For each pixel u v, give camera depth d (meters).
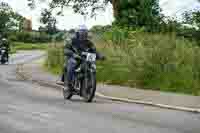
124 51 18.59
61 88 17.16
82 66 13.04
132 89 16.08
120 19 26.92
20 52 66.88
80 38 13.57
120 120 9.55
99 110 11.10
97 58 13.38
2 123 8.97
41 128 8.50
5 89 16.02
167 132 8.31
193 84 15.48
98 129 8.46
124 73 17.78
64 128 8.52
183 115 10.49
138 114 10.52
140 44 18.38
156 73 16.69
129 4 27.14
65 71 13.73
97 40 21.12
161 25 23.39
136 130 8.41
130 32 21.09
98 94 14.62
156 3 26.17
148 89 16.33
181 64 16.67
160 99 13.22
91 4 35.81
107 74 18.47
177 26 22.25
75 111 10.82
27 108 11.10
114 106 11.96
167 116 10.29
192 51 16.80
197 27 21.56
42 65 31.92
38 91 15.73
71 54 13.43
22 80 20.53
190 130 8.60
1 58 36.34
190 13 22.23
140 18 25.89
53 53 27.30
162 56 16.97
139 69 17.14
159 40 18.16
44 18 36.00
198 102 12.49
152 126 8.89
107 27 24.83
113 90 15.73
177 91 15.43
